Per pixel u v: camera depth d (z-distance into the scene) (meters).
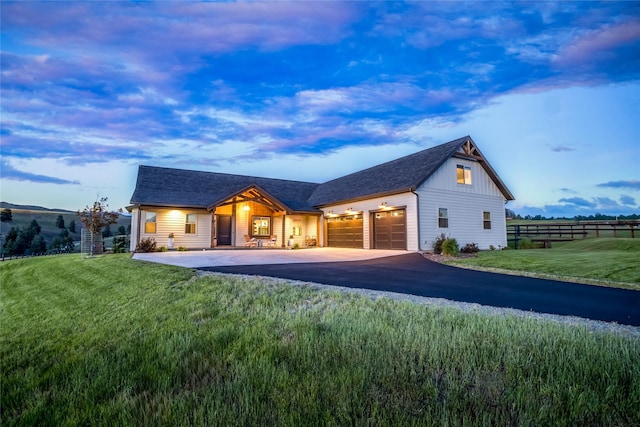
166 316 5.68
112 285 9.45
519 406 2.61
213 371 3.37
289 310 5.68
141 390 3.12
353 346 3.79
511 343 3.78
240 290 7.32
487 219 20.62
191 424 2.50
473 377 3.09
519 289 7.92
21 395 3.20
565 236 30.08
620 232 32.56
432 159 19.02
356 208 21.05
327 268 11.50
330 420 2.45
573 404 2.62
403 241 17.78
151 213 19.53
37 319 7.54
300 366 3.36
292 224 24.81
